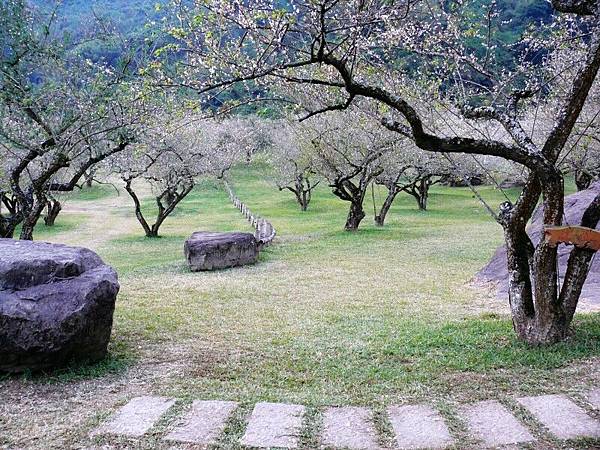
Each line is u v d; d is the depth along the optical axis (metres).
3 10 9.65
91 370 5.48
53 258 5.47
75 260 5.55
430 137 5.44
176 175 20.89
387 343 6.43
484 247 15.09
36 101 9.62
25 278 5.25
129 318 7.98
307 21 5.41
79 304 5.23
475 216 25.88
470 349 5.95
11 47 9.75
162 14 7.47
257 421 4.19
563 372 5.03
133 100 8.16
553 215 5.60
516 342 6.00
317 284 10.84
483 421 4.12
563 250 9.76
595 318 6.79
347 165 18.78
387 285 10.60
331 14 5.61
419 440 3.86
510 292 6.16
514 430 3.95
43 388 4.98
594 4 5.53
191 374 5.48
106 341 5.74
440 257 13.81
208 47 5.50
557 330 5.82
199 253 13.00
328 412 4.37
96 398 4.76
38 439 3.94
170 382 5.20
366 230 19.83
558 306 5.82
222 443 3.85
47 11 10.95
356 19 5.32
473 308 8.55
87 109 9.80
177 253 17.56
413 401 4.57
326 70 7.98
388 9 5.86
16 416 4.35
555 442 3.77
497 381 4.91
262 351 6.30
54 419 4.29
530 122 16.66
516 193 32.97
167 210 22.00
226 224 25.77
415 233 18.80
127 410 4.40
